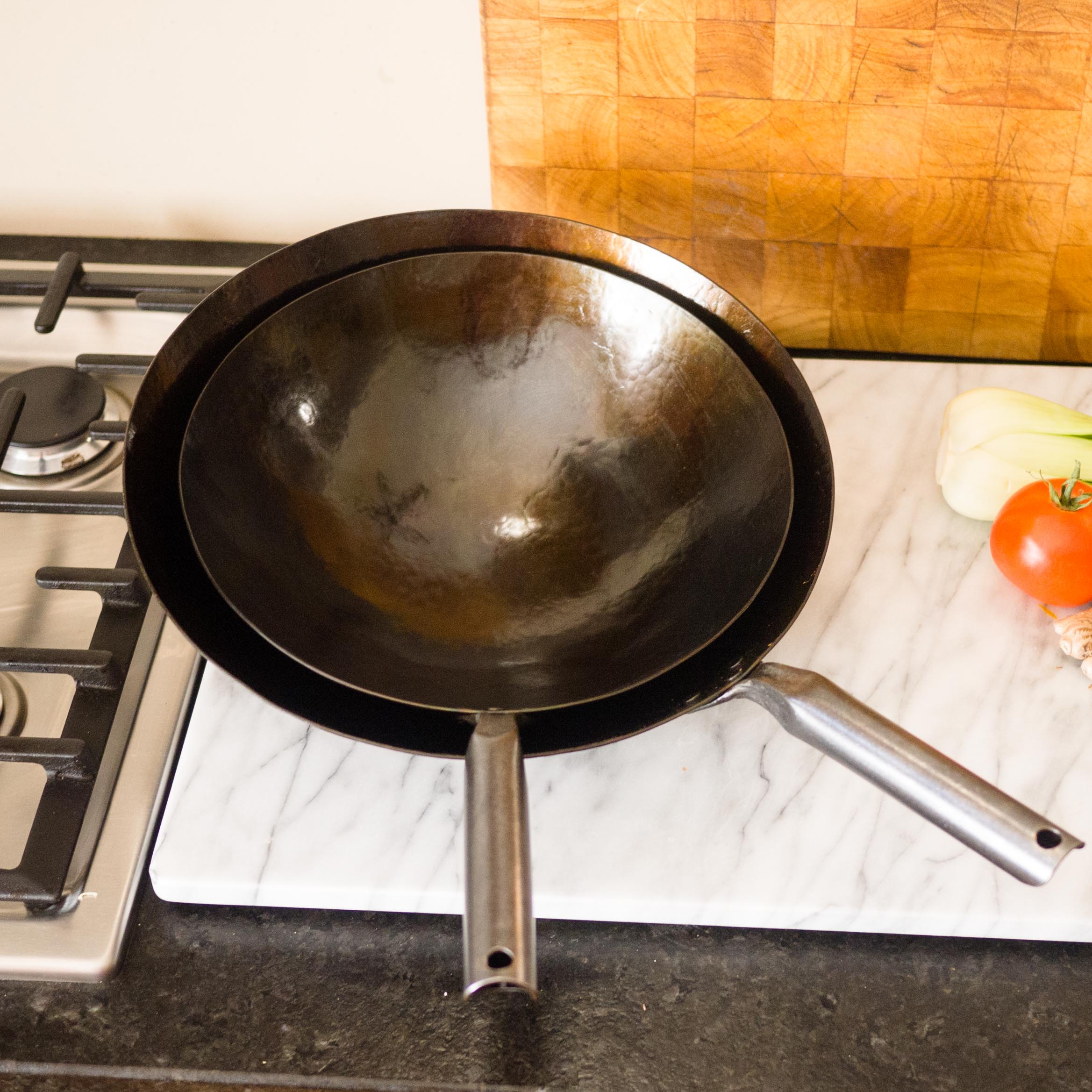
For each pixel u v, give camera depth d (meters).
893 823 0.57
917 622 0.65
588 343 0.65
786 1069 0.51
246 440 0.59
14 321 0.86
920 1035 0.52
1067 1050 0.51
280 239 0.93
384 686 0.54
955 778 0.47
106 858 0.56
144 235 0.93
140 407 0.56
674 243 0.80
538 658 0.58
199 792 0.58
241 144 0.87
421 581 0.61
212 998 0.53
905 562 0.68
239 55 0.81
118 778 0.59
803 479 0.60
